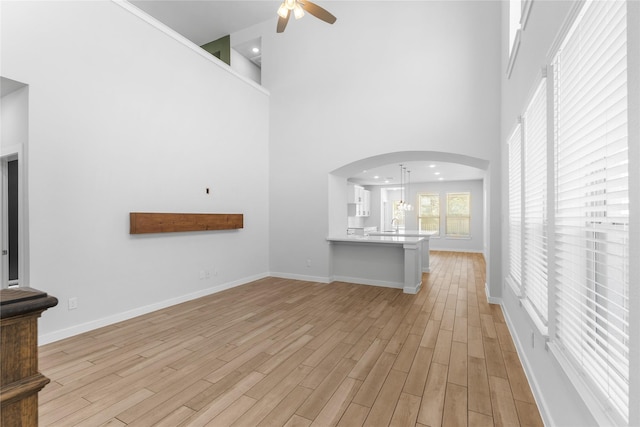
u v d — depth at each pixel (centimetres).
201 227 435
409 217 1142
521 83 248
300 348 275
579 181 137
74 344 282
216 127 471
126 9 353
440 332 312
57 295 292
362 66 510
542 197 203
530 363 217
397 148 480
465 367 241
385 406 193
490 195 424
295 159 564
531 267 230
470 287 508
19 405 58
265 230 578
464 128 442
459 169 820
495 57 427
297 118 562
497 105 424
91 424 176
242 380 223
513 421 179
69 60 302
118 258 342
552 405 161
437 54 459
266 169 582
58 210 293
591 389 116
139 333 309
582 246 130
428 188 1112
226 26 617
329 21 358
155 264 383
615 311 120
